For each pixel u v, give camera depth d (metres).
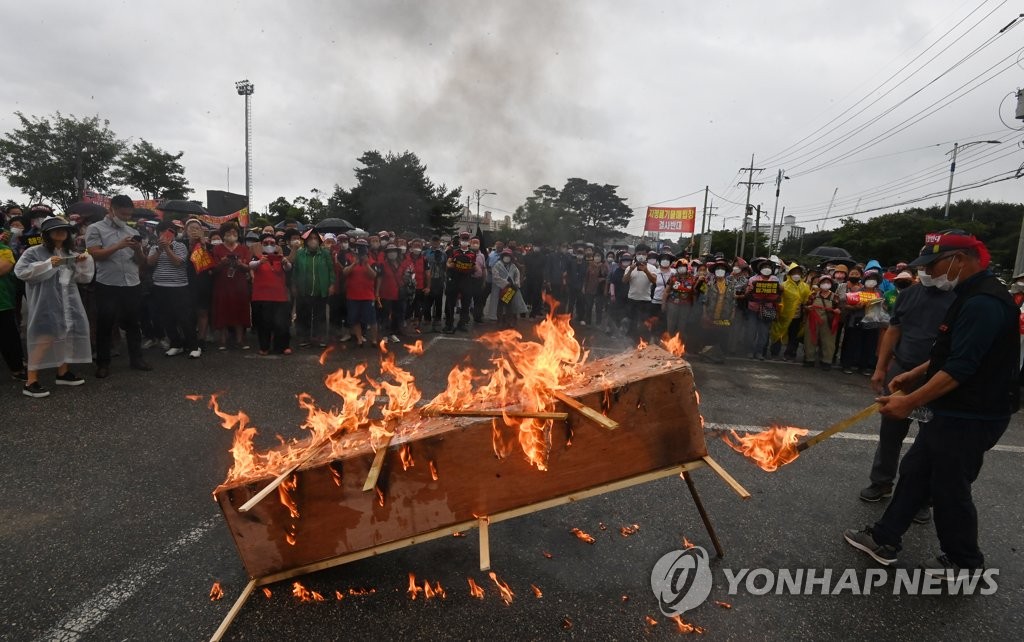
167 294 6.26
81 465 3.47
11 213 7.13
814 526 3.09
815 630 2.26
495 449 2.31
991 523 3.26
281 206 37.44
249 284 7.16
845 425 2.55
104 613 2.20
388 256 8.19
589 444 2.37
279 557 2.27
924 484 2.63
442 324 10.08
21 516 2.86
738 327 8.55
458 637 2.12
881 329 7.57
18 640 2.04
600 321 11.31
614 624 2.23
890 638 2.23
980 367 2.42
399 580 2.47
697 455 2.50
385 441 2.27
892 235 31.91
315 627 2.16
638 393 2.38
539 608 2.31
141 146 26.34
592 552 2.74
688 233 32.81
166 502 3.06
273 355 6.82
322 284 7.42
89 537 2.70
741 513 3.20
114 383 5.26
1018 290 6.49
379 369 6.38
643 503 3.27
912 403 2.43
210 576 2.45
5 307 5.01
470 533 2.88
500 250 11.32
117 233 5.45
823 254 13.62
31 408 4.47
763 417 5.20
